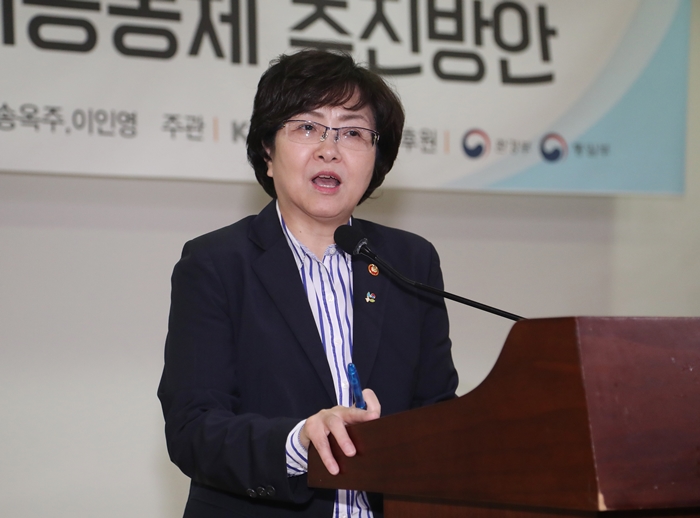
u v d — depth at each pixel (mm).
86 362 3045
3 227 2990
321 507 1456
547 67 3234
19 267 2998
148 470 3078
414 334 1644
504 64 3197
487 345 3498
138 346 3102
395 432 1084
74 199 3064
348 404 1525
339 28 3029
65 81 2768
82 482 3008
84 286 3061
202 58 2895
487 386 971
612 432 867
